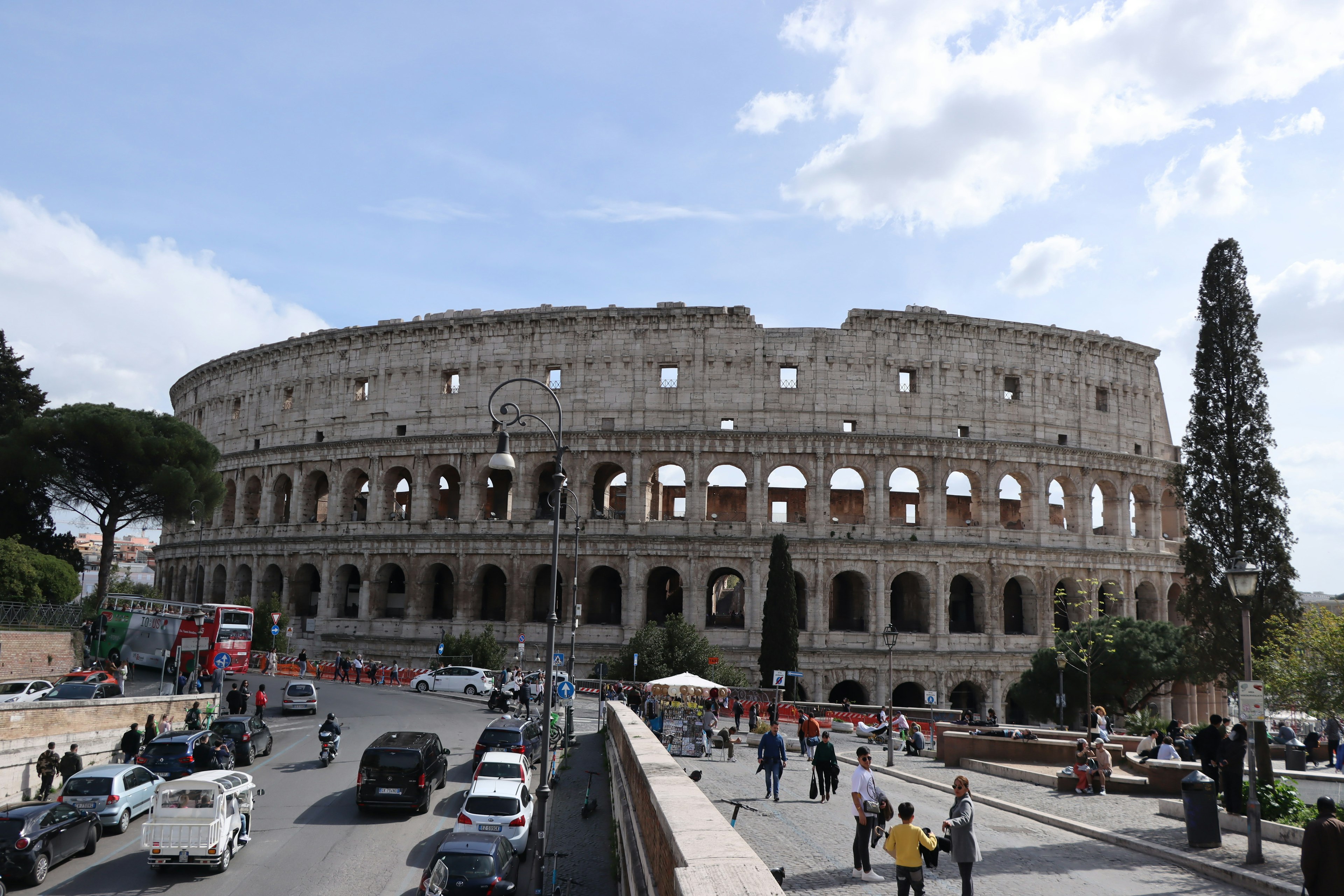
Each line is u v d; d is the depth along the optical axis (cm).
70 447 10831
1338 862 2319
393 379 11562
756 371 10531
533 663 10312
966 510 11712
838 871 2780
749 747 6512
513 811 3866
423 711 7938
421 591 10919
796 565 10094
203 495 11581
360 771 4509
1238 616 5462
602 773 5419
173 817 3600
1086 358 11200
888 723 5678
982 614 10350
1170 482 6022
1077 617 10531
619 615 11175
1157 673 8262
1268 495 5512
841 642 10006
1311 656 4806
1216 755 3866
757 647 9938
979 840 3359
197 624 9112
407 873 3656
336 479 11638
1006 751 5378
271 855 3866
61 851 3678
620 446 10500
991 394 10731
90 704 5409
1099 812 3872
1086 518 10800
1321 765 5838
